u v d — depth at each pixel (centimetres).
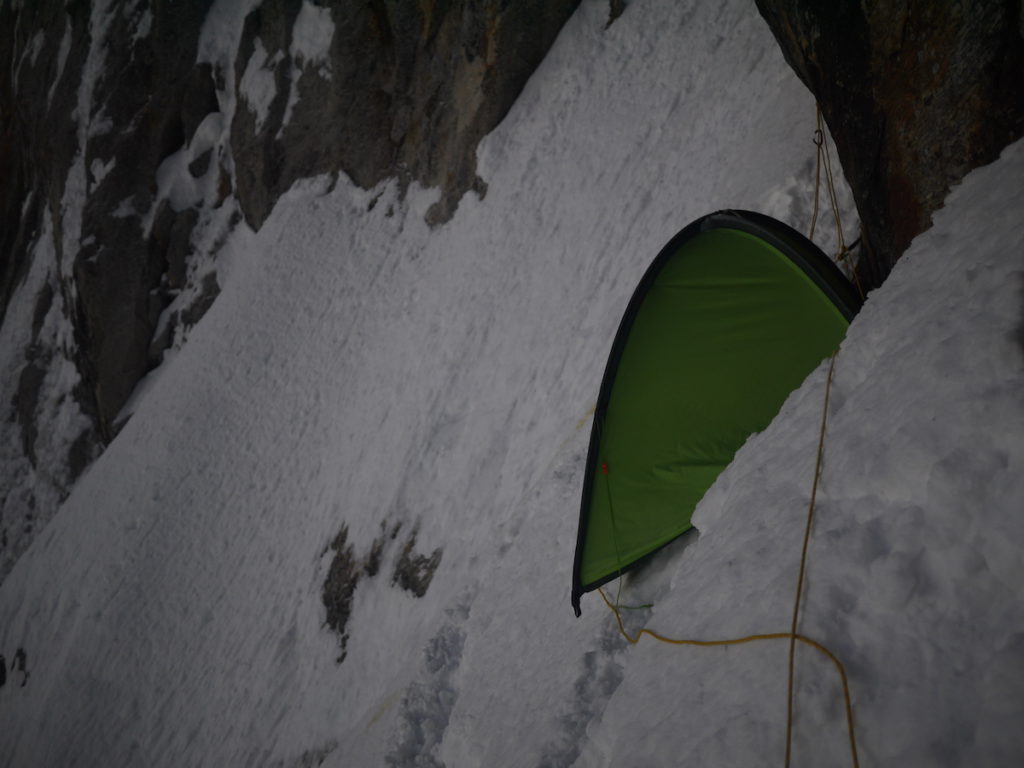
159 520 1429
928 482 219
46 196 2319
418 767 504
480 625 580
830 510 259
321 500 1174
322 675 925
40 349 2228
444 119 1350
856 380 312
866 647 208
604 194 1004
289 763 867
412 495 963
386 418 1146
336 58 1513
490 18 1211
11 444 2216
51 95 2111
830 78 450
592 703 388
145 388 1923
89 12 2047
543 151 1161
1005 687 168
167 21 1861
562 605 506
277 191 1731
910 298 310
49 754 1246
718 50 971
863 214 459
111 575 1414
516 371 934
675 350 445
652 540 442
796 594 238
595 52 1158
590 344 807
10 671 1534
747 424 429
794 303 423
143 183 1945
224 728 1022
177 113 1925
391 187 1499
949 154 380
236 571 1235
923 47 381
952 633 190
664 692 267
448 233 1304
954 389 236
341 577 1000
